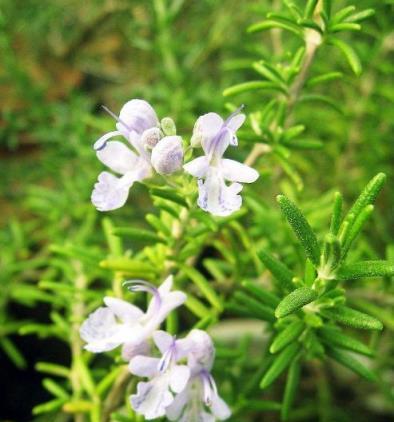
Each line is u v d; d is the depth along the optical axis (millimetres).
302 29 163
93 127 282
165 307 135
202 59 267
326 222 217
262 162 205
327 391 239
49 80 301
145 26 267
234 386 187
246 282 153
